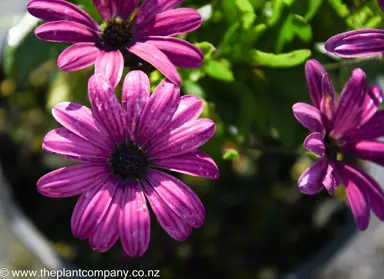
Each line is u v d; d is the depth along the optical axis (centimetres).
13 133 47
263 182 47
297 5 34
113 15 31
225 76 33
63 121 29
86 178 29
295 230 47
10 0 57
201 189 45
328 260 46
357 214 30
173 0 31
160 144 30
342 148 31
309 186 29
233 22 34
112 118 29
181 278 46
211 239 47
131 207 30
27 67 39
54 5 30
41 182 29
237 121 37
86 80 39
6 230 55
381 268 57
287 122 36
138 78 30
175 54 30
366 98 31
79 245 46
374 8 35
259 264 46
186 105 30
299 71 36
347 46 30
